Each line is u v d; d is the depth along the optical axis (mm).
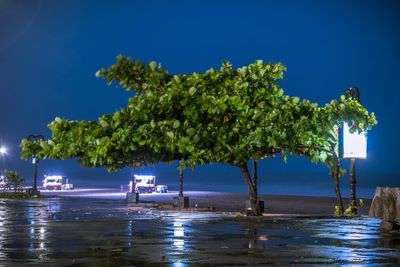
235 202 44188
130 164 13617
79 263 12281
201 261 12414
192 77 15203
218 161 14922
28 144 13398
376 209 17688
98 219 23438
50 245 14992
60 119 13469
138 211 31672
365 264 11914
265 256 12922
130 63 14797
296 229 17578
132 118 13258
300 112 16938
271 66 16781
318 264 11945
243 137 15227
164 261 12453
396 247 14109
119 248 14305
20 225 20750
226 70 16516
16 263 12289
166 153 13906
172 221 21359
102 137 12906
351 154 25906
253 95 16516
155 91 14703
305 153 18156
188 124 13609
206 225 18969
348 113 16969
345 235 16141
